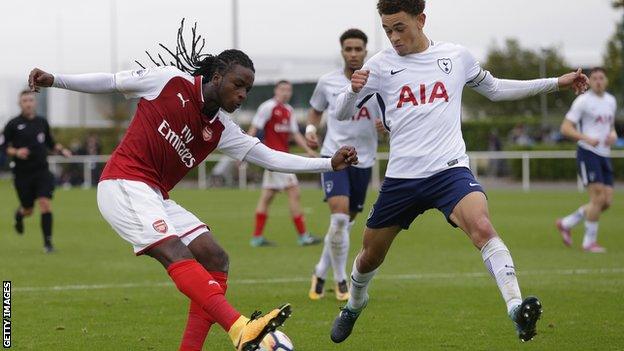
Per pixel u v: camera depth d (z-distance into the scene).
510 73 45.22
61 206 26.52
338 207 10.12
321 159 6.89
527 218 21.62
